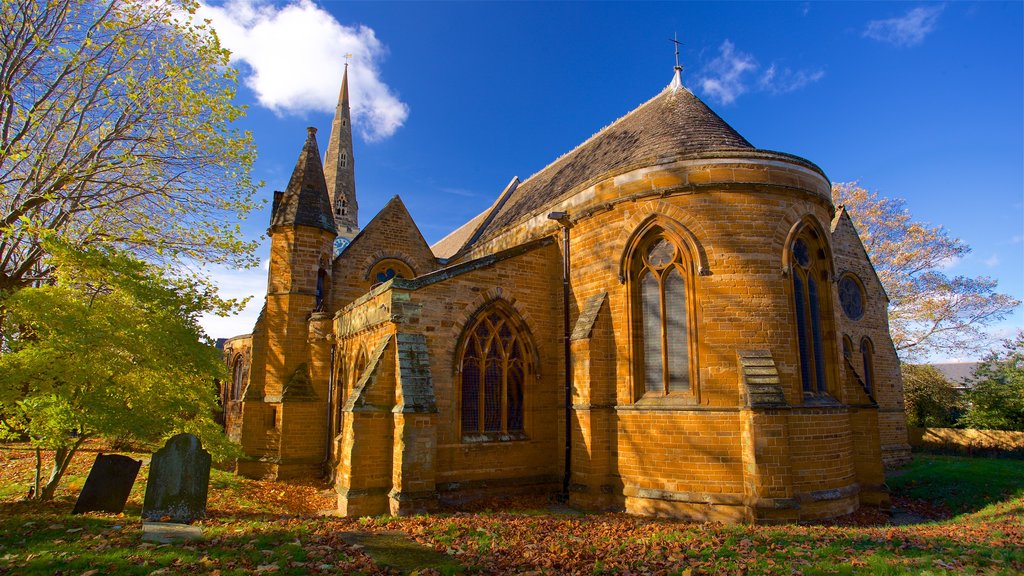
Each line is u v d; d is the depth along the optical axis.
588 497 15.63
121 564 8.70
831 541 11.05
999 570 8.74
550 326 18.84
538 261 18.98
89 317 13.09
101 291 15.48
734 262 15.23
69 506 13.52
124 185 18.64
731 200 15.55
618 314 16.41
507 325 18.41
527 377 18.27
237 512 14.67
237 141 19.94
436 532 11.92
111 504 13.16
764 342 14.86
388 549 10.57
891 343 28.95
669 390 15.51
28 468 19.67
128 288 13.56
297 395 22.55
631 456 15.45
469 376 17.41
